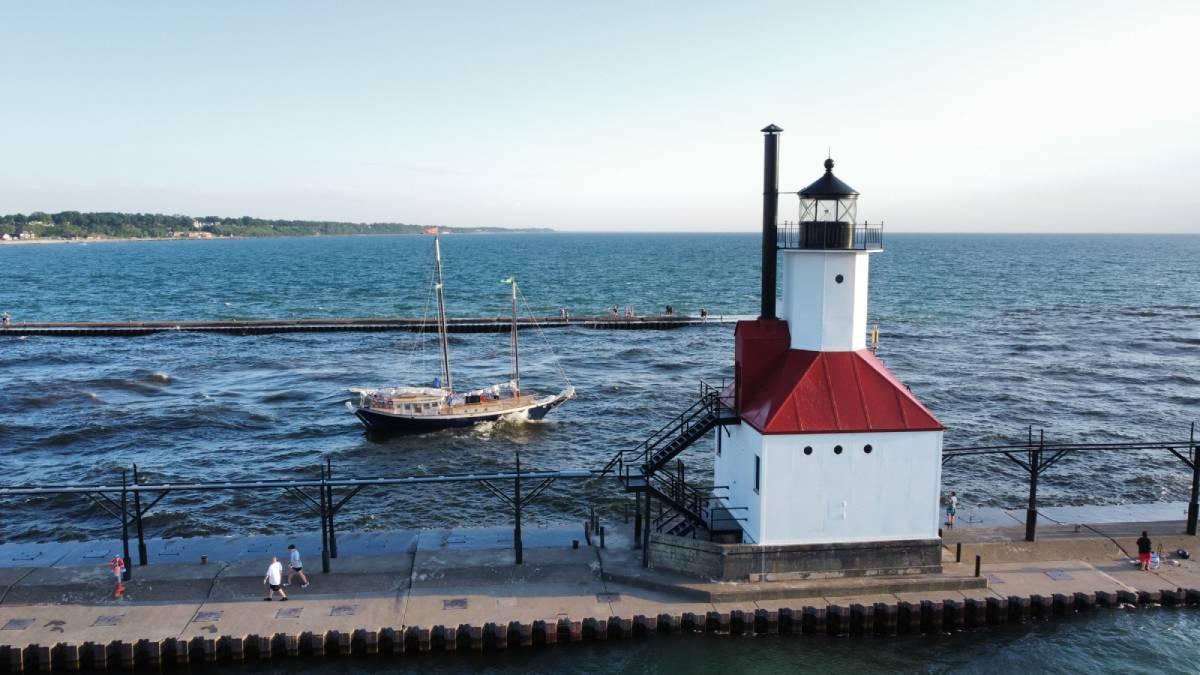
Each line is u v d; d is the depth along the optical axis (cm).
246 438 5703
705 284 18388
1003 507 4222
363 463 5219
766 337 3081
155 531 3969
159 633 2675
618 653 2764
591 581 3050
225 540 3403
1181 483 4578
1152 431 5681
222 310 13612
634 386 7306
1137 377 7494
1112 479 4647
